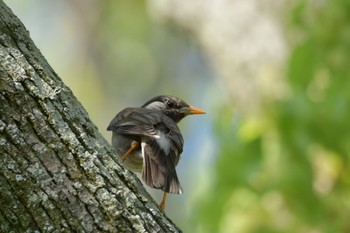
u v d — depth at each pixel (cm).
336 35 1212
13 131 682
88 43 2850
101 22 2842
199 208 1266
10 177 673
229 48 1535
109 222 693
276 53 1445
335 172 1209
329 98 1184
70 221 680
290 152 1202
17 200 671
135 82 2786
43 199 677
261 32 1477
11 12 743
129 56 2798
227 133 1246
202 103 2722
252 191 1219
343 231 1185
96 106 2775
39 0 2927
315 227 1188
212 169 1259
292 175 1190
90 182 698
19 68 706
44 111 700
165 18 1706
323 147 1200
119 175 719
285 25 1379
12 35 725
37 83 708
